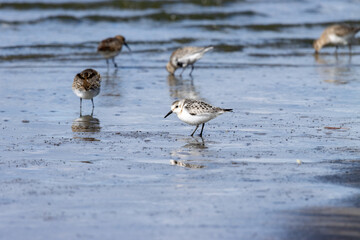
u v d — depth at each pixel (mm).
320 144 13383
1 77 22938
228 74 24734
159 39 33281
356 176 10766
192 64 24938
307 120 16047
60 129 14992
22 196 9609
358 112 17141
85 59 28312
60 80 22594
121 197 9602
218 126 15383
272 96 19703
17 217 8656
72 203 9281
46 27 35406
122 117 16578
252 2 47094
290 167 11422
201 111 13930
